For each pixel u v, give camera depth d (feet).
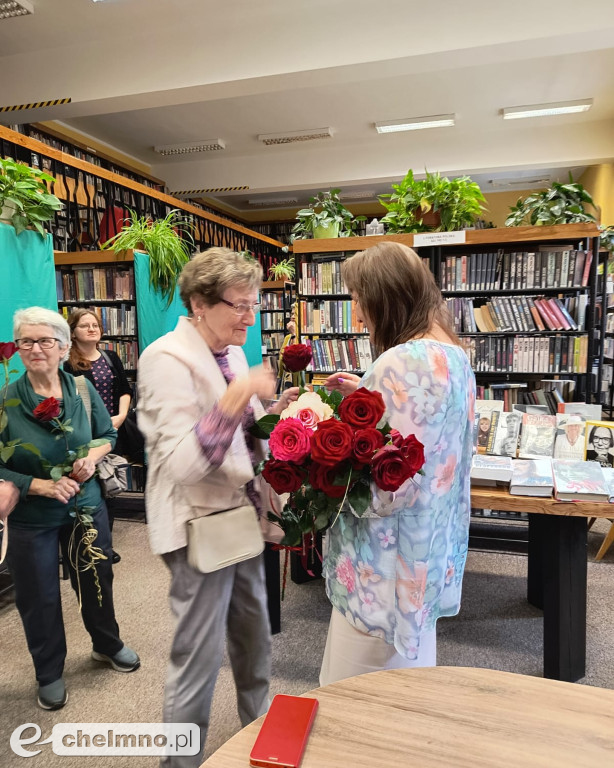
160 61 17.80
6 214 10.00
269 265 36.88
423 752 2.40
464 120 25.88
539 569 8.93
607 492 6.02
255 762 2.34
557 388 12.31
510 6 15.20
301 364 4.90
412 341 3.86
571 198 11.75
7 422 6.18
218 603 4.54
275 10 16.63
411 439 3.33
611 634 8.09
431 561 3.98
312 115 25.05
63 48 18.54
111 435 7.48
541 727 2.54
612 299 21.21
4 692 6.99
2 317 9.73
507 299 11.87
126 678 7.23
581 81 21.74
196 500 4.42
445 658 7.61
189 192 32.01
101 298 15.08
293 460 3.47
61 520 6.57
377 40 16.15
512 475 6.48
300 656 7.67
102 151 28.02
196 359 4.35
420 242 11.65
